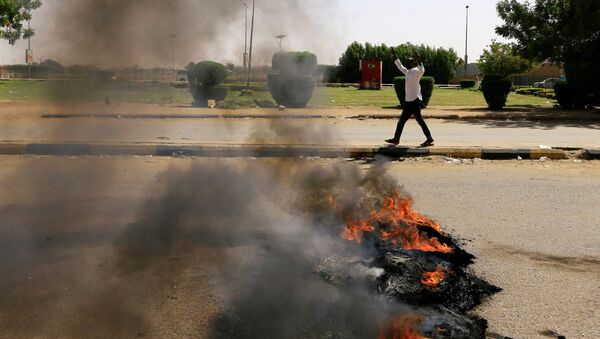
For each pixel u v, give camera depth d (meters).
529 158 10.34
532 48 23.34
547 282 4.29
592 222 5.99
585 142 12.19
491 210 6.42
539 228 5.72
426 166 9.26
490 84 22.38
